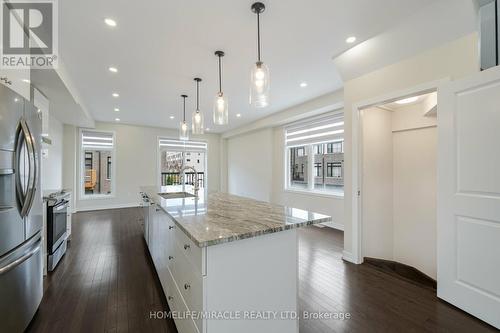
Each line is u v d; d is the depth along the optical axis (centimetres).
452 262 207
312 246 368
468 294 195
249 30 237
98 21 218
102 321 187
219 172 880
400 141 382
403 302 213
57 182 546
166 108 528
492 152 181
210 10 206
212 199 260
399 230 384
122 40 251
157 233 252
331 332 174
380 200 365
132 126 713
